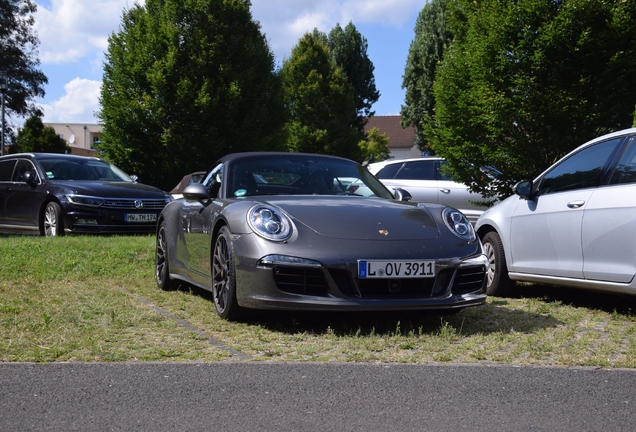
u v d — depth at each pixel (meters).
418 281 4.30
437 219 4.68
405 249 4.24
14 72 43.84
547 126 8.88
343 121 40.81
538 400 2.94
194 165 22.80
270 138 23.91
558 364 3.59
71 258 7.36
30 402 2.85
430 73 37.00
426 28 37.62
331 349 3.87
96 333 4.14
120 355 3.62
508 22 9.03
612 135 5.23
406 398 2.96
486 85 9.23
